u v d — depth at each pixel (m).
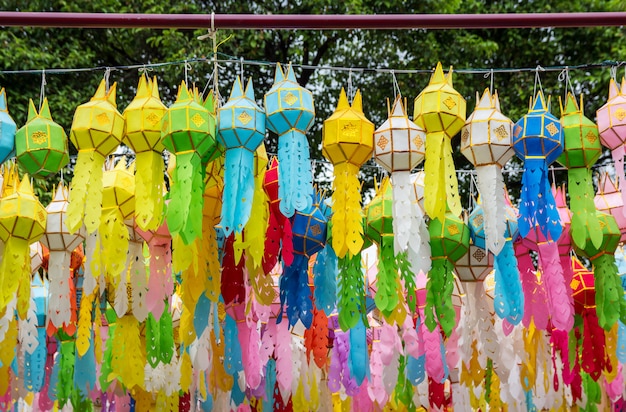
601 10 9.99
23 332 4.92
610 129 4.37
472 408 6.09
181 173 4.18
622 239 5.01
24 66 8.84
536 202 4.32
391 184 4.53
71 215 4.15
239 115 4.23
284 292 4.97
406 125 4.33
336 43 10.03
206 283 4.73
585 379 6.08
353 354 4.98
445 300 4.90
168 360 5.10
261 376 5.66
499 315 4.72
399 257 4.74
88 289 4.52
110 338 5.39
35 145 4.25
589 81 9.47
